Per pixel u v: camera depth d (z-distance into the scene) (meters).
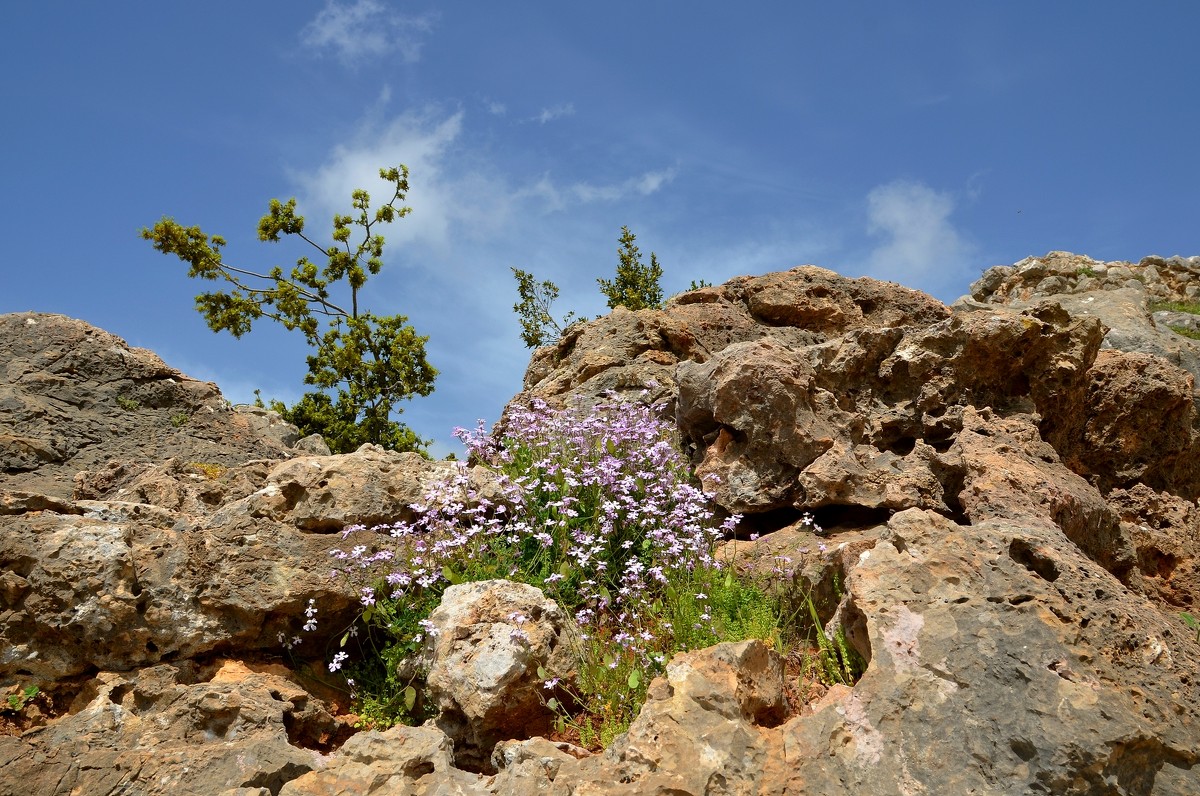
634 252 29.67
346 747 5.42
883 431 9.08
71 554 6.47
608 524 7.73
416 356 28.75
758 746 4.89
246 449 11.56
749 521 8.77
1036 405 9.16
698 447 9.60
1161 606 8.04
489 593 6.65
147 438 10.91
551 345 14.13
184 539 6.94
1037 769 4.59
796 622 7.09
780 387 8.42
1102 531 7.71
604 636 6.95
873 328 9.44
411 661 6.77
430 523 7.96
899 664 5.17
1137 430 9.55
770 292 13.15
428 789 5.07
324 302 29.80
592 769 4.95
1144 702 4.88
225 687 6.27
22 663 6.32
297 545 7.35
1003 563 5.58
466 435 9.23
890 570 5.70
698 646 6.48
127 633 6.43
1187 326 18.12
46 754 5.73
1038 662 4.94
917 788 4.67
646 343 12.45
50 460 9.68
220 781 5.52
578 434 9.16
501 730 6.15
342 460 8.18
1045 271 23.89
